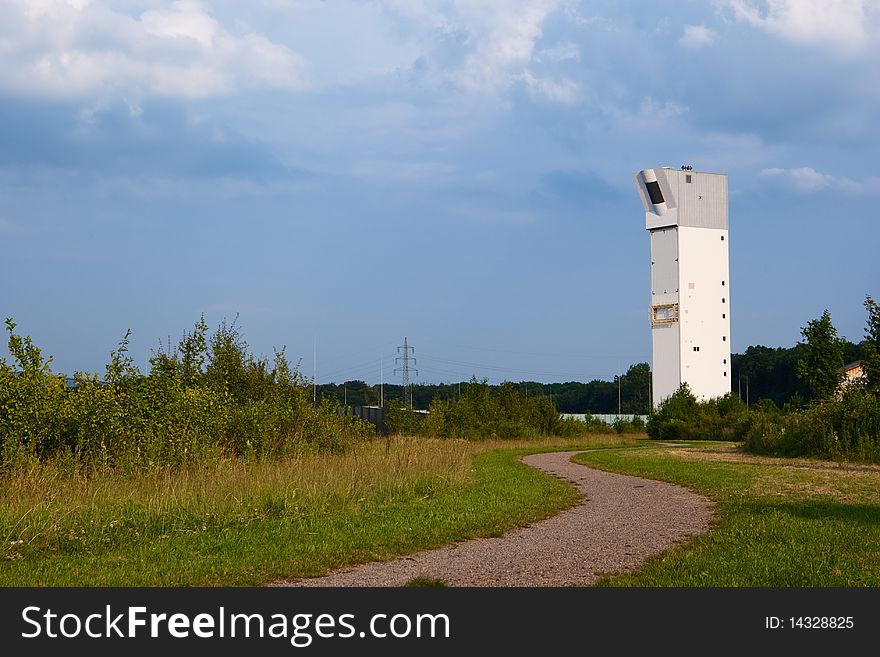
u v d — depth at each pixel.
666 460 32.78
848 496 17.64
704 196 83.56
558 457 39.12
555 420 66.75
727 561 10.25
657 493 19.84
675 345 82.38
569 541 12.23
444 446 31.25
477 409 61.53
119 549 10.78
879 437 30.88
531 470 28.03
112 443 16.64
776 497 17.66
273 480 15.62
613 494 19.67
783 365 112.06
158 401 18.36
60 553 10.48
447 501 16.42
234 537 11.63
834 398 35.81
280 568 9.89
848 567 9.88
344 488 15.85
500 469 27.92
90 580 9.23
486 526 13.56
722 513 15.36
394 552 11.10
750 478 22.58
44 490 13.45
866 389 34.62
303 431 24.14
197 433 18.64
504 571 9.92
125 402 17.59
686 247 82.56
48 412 15.84
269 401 24.41
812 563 10.09
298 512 13.85
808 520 13.70
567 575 9.68
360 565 10.34
